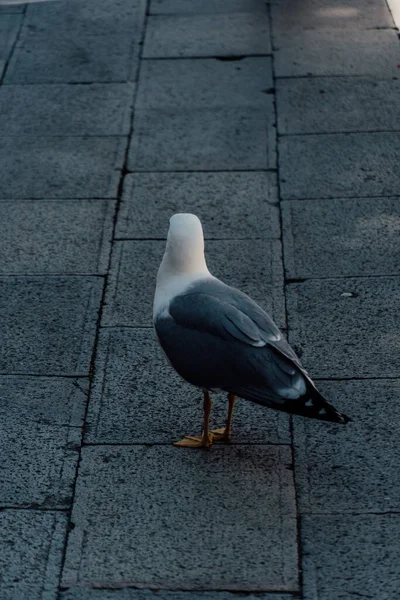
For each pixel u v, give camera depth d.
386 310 3.33
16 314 3.34
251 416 3.03
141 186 3.84
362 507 2.79
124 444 2.96
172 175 3.89
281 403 2.74
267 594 2.62
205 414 2.91
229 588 2.63
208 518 2.77
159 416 3.03
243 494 2.83
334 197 3.77
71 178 3.88
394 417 3.01
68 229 3.66
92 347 3.23
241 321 2.78
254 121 4.15
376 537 2.73
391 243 3.57
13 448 2.94
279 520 2.77
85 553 2.70
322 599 2.61
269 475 2.87
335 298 3.38
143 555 2.70
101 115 4.20
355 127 4.09
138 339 3.25
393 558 2.68
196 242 2.87
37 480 2.86
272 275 3.47
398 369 3.14
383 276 3.45
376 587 2.63
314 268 3.49
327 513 2.78
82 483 2.86
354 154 3.96
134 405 3.06
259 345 2.76
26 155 3.99
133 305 3.37
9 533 2.74
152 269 3.50
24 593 2.62
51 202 3.78
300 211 3.72
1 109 4.23
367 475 2.87
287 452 2.93
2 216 3.71
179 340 2.83
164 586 2.63
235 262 3.52
